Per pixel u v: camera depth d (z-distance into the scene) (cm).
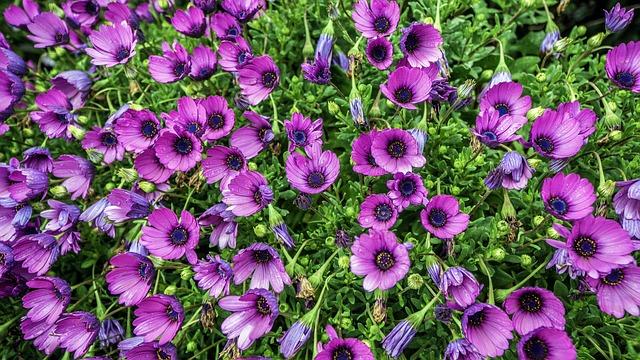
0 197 50
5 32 81
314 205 53
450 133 50
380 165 41
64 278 57
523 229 46
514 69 62
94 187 56
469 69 57
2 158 61
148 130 49
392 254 39
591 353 45
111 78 61
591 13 75
